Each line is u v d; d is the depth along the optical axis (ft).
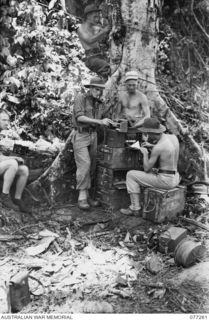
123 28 18.43
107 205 17.60
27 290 12.55
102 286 13.46
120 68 18.75
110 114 18.69
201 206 18.25
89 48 20.17
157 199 16.28
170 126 19.15
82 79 23.34
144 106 18.03
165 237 15.15
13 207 16.87
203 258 14.94
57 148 19.44
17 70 22.22
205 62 25.93
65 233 16.26
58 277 13.82
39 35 22.77
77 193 18.63
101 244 15.78
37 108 21.77
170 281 13.70
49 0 26.02
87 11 19.77
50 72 23.18
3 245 15.26
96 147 17.65
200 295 13.03
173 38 26.03
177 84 25.29
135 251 15.43
